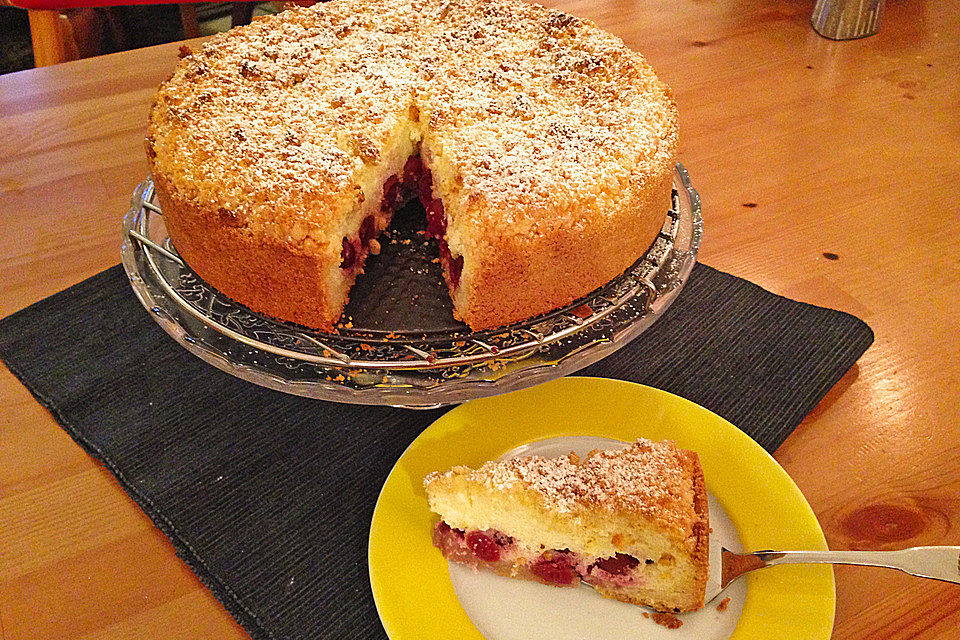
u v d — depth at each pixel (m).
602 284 0.45
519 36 0.56
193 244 0.44
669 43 0.74
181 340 0.41
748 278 0.50
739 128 0.63
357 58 0.53
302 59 0.52
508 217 0.41
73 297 0.48
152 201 0.51
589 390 0.41
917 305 0.48
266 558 0.35
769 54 0.72
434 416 0.42
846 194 0.56
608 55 0.52
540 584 0.35
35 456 0.39
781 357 0.44
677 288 0.44
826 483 0.38
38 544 0.35
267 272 0.42
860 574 0.34
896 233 0.53
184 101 0.47
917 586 0.34
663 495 0.34
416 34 0.56
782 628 0.31
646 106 0.48
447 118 0.47
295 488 0.38
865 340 0.45
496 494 0.34
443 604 0.33
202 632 0.33
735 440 0.38
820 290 0.49
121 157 0.58
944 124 0.63
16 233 0.52
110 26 1.02
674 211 0.50
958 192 0.56
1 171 0.56
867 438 0.40
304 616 0.33
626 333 0.41
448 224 0.47
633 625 0.33
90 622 0.33
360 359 0.40
